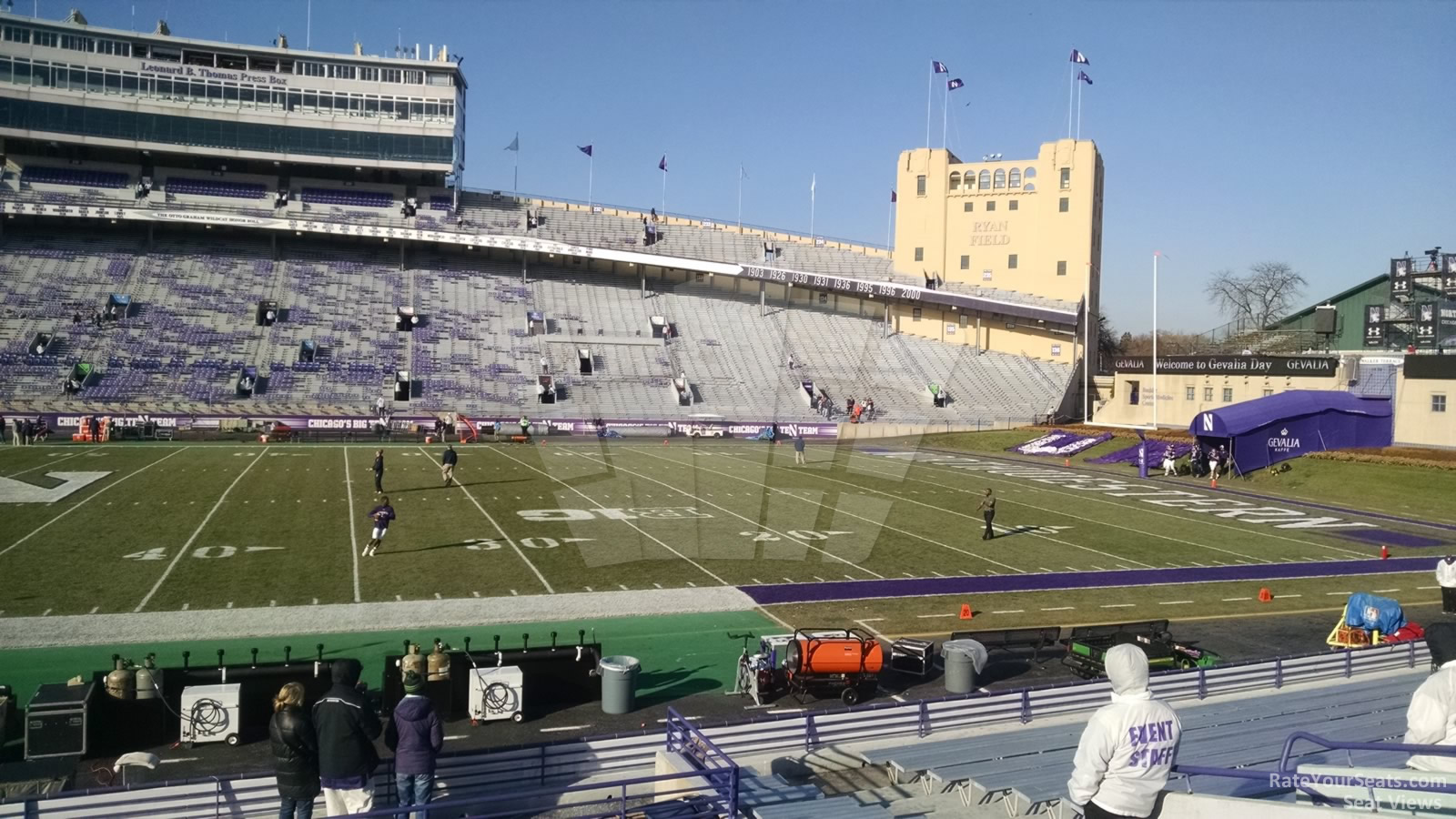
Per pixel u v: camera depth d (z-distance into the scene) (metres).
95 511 27.55
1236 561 25.81
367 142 68.50
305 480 35.09
